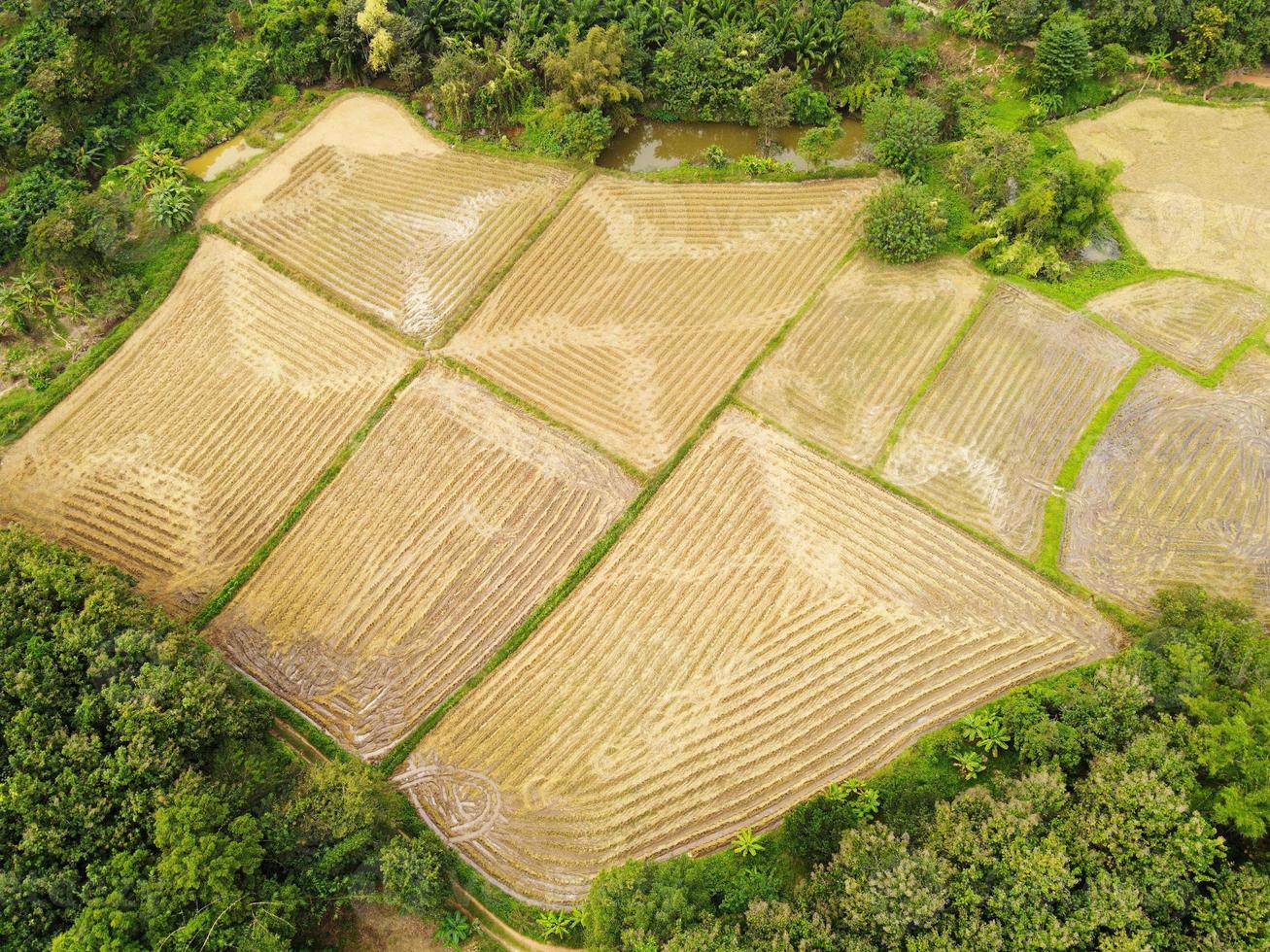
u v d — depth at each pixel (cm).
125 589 3531
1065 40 5031
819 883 2769
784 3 5312
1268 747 2706
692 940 2539
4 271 4778
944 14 5544
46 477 4156
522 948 3025
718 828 3219
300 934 3006
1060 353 4284
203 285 4734
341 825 2914
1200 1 5188
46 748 2927
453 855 3144
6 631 3184
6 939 2631
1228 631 3120
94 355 4459
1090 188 4312
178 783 2911
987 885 2642
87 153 5056
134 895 2709
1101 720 2991
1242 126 5109
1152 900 2558
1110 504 3831
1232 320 4356
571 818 3266
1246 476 3859
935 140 4894
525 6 5544
